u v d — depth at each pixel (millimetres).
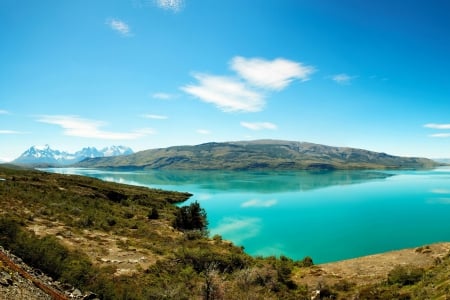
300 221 98438
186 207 80750
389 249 69188
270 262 50688
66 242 40438
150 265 37594
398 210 115188
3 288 12438
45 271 22031
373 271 45812
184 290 31344
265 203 134750
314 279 43406
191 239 62344
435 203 129625
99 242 44688
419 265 46344
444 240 75250
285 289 38562
